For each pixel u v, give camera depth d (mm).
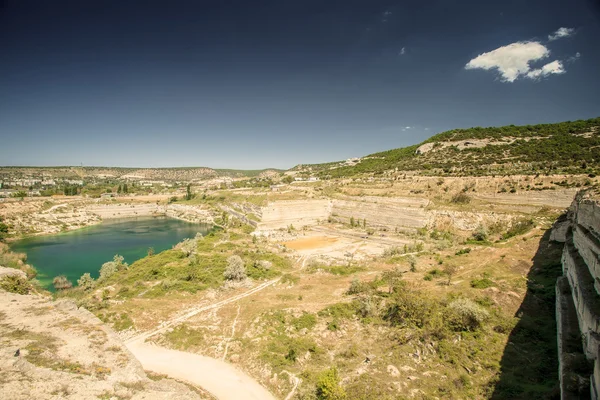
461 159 134125
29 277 66500
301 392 24734
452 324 30891
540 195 81625
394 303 36281
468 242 70188
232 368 29516
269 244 86125
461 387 23203
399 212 102062
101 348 25250
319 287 48312
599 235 26516
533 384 22109
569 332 22781
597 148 103312
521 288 37531
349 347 30547
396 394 23000
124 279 54625
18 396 17531
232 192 191625
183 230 135500
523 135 142250
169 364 30094
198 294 46375
